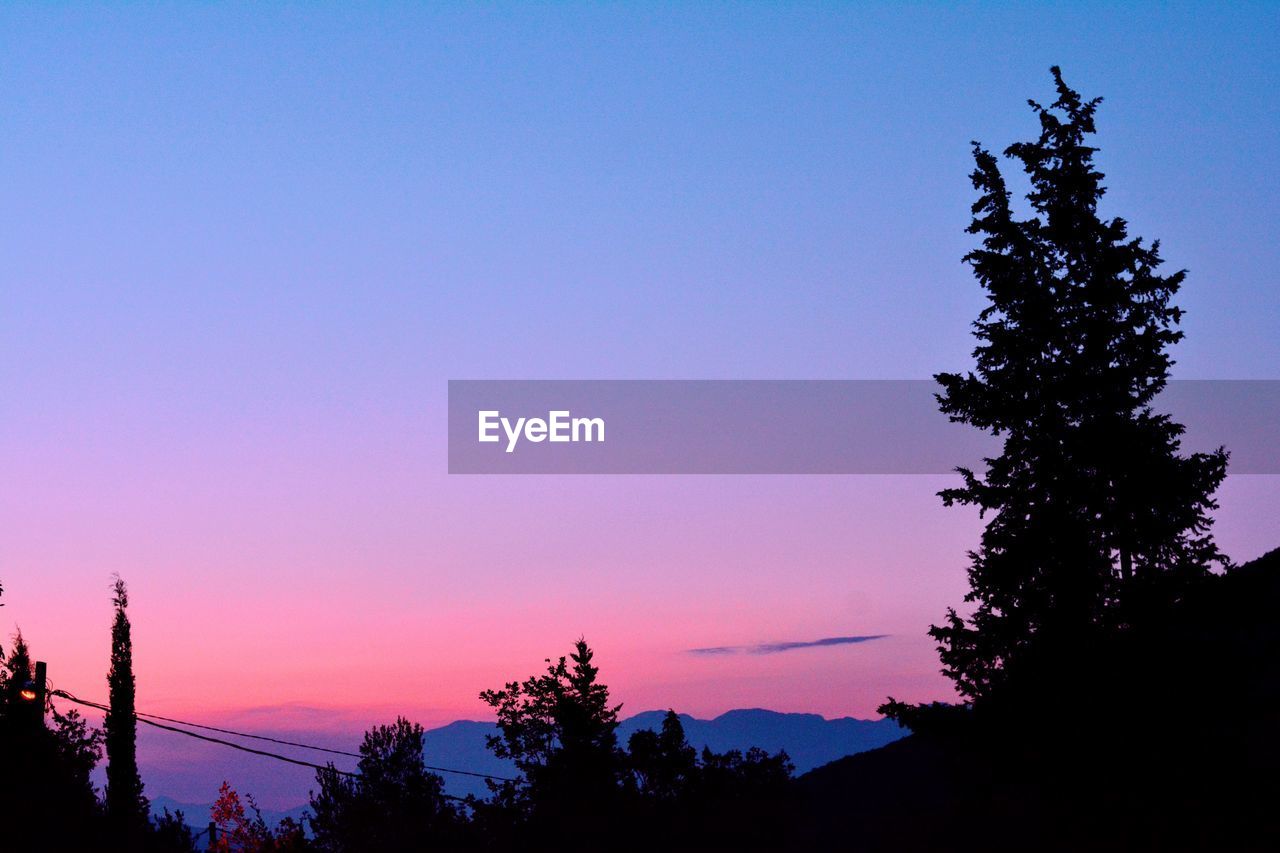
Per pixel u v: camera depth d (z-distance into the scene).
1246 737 29.97
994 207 32.56
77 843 33.44
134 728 45.34
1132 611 29.48
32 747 32.06
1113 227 31.48
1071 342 31.33
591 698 46.41
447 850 46.03
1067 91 32.19
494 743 46.41
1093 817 28.52
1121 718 28.92
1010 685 30.03
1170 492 29.88
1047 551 30.41
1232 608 29.77
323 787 49.12
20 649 32.88
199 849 44.81
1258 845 26.84
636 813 44.53
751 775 46.97
